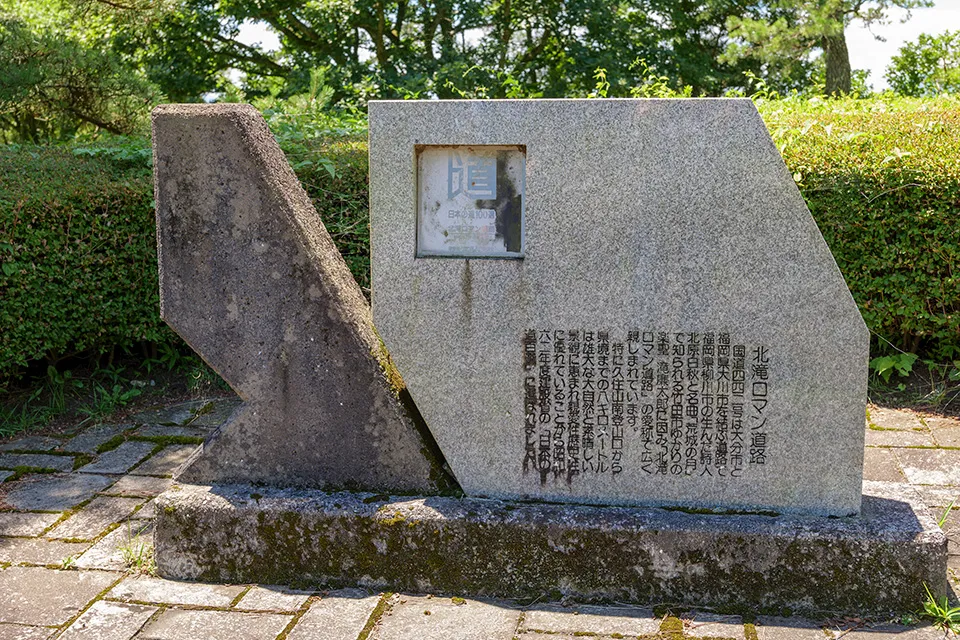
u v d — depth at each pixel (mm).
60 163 5160
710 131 2611
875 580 2578
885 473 3693
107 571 2895
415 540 2746
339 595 2736
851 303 2629
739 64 15445
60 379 4844
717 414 2738
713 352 2709
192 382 4965
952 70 15750
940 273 4527
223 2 14375
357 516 2762
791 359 2680
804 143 4934
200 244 2871
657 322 2717
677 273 2688
